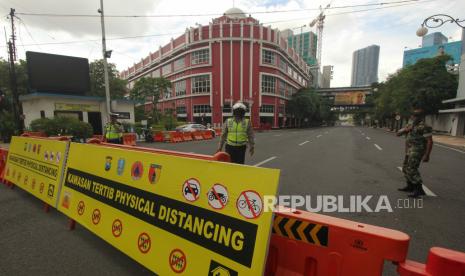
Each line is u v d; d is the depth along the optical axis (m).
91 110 21.61
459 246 3.01
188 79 48.94
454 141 18.56
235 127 4.64
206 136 23.28
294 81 65.25
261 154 10.90
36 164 4.52
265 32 46.69
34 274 2.46
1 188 5.41
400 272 1.41
